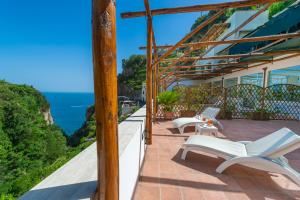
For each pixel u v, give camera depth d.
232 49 11.20
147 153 3.73
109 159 0.98
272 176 2.83
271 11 11.80
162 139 4.78
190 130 5.81
